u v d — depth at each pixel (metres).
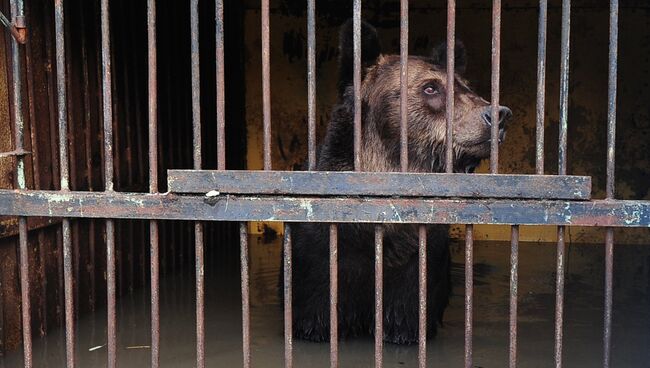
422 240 3.18
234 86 9.63
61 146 3.32
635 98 9.15
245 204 3.20
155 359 3.32
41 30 5.21
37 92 5.13
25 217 3.32
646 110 9.12
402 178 3.13
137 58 6.93
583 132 9.27
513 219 3.10
